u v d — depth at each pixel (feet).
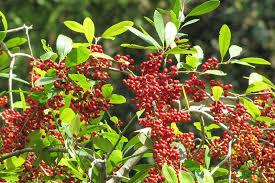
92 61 3.93
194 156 4.29
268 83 4.20
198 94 4.03
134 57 8.95
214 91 3.94
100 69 3.92
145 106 3.89
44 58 3.79
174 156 3.77
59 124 4.05
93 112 3.92
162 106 3.89
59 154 4.06
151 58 3.96
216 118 4.00
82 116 3.99
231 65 9.09
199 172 4.10
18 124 4.00
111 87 3.89
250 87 4.09
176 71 3.97
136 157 4.17
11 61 4.32
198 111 4.14
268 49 9.37
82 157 3.94
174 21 4.26
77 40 9.35
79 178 4.11
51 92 3.89
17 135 4.00
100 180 3.99
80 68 3.92
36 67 4.21
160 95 3.92
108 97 3.91
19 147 4.01
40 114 3.98
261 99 4.22
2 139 4.05
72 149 3.92
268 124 4.15
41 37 9.40
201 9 4.29
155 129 3.83
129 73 3.93
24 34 9.43
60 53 3.80
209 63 4.08
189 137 4.27
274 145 4.02
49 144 4.04
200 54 4.32
